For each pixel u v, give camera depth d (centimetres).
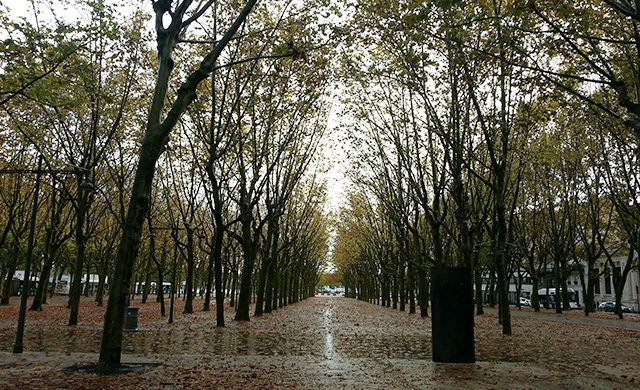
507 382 902
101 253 3850
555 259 3991
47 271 2966
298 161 2661
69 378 859
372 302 6244
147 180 1009
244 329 2000
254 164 2266
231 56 1814
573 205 3666
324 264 8925
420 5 972
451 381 900
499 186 1920
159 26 1079
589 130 2625
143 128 2144
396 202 2769
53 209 2756
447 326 1116
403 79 1897
